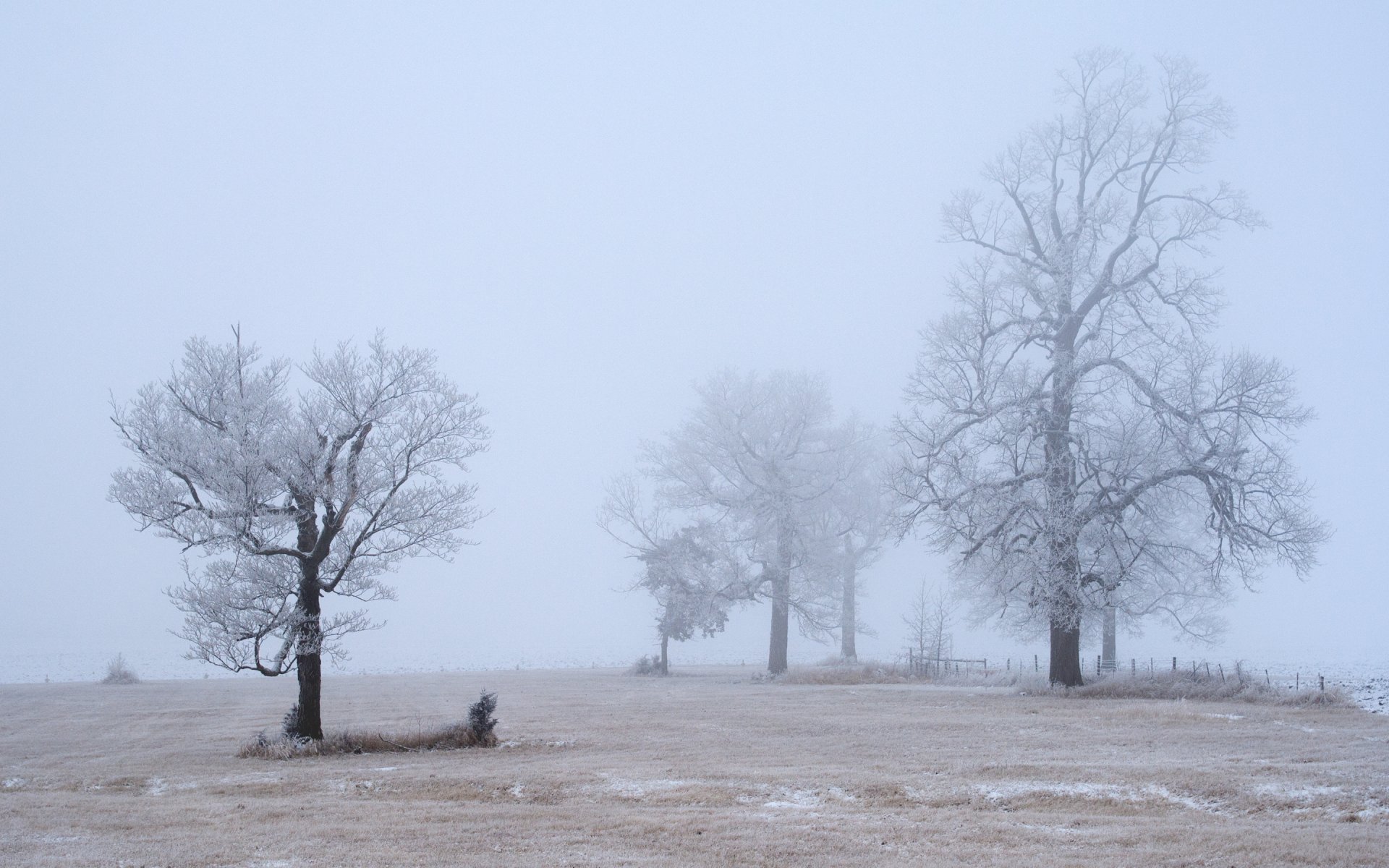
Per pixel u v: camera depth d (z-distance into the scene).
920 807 14.40
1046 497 33.75
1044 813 13.74
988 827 12.84
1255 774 15.75
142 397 22.02
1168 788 14.96
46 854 11.92
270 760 20.73
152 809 15.03
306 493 22.88
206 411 22.92
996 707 29.14
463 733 22.45
